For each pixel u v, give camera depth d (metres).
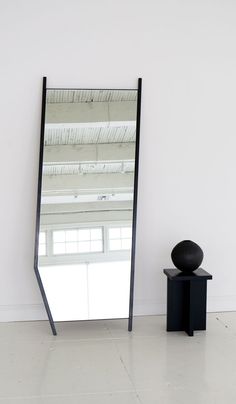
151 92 4.32
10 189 4.26
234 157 4.46
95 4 4.21
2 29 4.14
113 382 3.15
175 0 4.29
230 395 2.98
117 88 4.28
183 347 3.73
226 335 3.98
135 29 4.27
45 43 4.19
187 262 3.97
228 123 4.43
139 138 4.29
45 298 4.06
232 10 4.37
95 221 4.18
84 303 4.13
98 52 4.24
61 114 4.18
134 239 4.17
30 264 4.32
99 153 4.20
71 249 4.15
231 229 4.51
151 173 4.38
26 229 4.30
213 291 4.54
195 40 4.34
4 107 4.20
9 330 4.13
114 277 4.16
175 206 4.43
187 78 4.35
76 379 3.20
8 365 3.42
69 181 4.17
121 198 4.20
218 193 4.46
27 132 4.23
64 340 3.89
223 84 4.39
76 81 4.24
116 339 3.91
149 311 4.49
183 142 4.39
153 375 3.25
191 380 3.18
